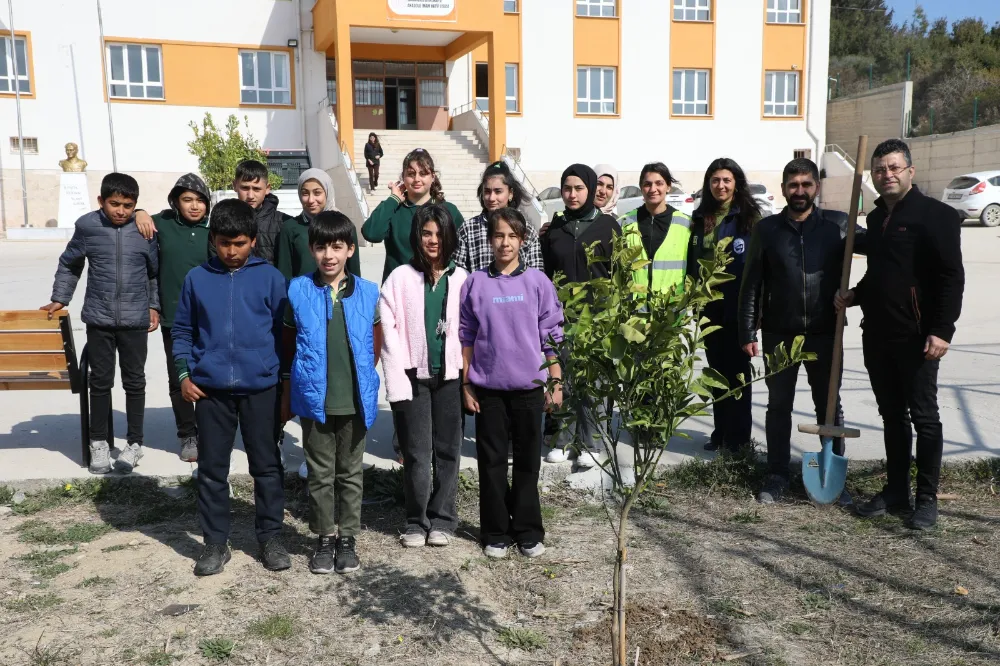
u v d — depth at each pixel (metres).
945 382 7.17
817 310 4.63
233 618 3.47
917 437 4.39
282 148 25.45
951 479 5.01
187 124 24.52
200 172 22.02
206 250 5.03
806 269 4.61
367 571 3.92
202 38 24.38
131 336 4.97
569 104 27.20
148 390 7.11
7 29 22.61
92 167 23.80
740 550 4.11
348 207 22.20
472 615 3.50
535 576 3.86
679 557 4.04
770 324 4.78
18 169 23.14
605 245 4.80
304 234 4.83
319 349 3.80
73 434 5.76
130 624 3.42
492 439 4.07
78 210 22.50
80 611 3.52
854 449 5.34
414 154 4.99
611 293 2.59
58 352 4.87
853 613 3.47
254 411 3.90
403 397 4.02
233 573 3.89
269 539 3.95
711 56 28.20
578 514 4.63
